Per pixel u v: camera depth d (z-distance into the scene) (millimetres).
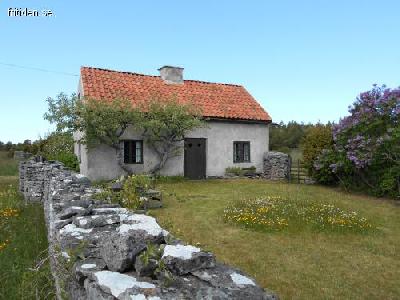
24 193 13828
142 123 16016
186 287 2127
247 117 19672
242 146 20078
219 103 19953
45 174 11148
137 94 17984
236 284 2156
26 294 4562
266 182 17766
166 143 17312
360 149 14508
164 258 2305
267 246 7441
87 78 17578
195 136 18438
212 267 2385
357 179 15352
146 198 10359
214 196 13109
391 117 14164
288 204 11062
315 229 8617
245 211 9945
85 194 6082
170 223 7938
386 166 14438
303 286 5609
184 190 14484
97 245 3084
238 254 6969
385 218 10328
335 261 6695
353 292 5453
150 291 2066
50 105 15281
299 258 6809
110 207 4797
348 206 11836
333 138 15977
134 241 2502
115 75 18828
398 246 7652
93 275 2424
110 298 2152
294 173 19422
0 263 6188
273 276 5965
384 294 5410
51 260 4770
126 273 2395
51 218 5637
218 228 8734
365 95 14797
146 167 17172
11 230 8586
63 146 20688
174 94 18406
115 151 16547
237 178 19250
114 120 15438
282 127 41531
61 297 3393
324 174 16562
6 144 48781
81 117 15312
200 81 21516
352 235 8297
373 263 6633
